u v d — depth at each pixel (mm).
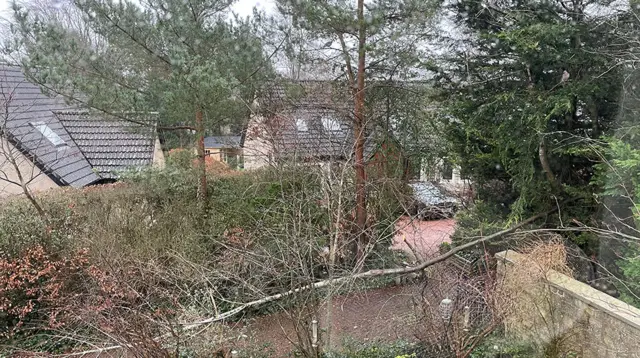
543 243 5973
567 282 5523
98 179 11359
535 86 6668
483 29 7410
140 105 7895
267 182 8953
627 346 4719
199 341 5527
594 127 6293
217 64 8039
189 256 7410
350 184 8336
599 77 5703
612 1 5848
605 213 5738
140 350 4871
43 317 6848
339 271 6977
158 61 8297
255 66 8594
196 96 7629
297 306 5773
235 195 9469
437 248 8398
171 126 9094
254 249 7215
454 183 10555
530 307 5715
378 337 6656
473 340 5602
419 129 10469
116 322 5055
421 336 6094
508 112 6816
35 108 12031
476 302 6047
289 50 9000
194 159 9453
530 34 5980
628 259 4828
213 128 9422
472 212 8195
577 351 5289
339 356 5949
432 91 9180
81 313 5773
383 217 8758
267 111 9555
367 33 8039
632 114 5340
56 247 7266
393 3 8055
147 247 7645
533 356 5531
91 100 7594
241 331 6379
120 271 6152
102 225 8047
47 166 9898
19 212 7664
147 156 12266
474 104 7531
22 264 6781
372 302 7941
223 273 6691
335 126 10117
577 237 6395
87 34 8898
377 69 9289
